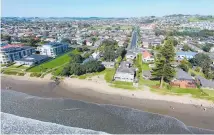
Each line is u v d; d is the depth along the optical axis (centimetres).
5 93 6819
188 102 6066
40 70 9238
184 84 7100
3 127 4581
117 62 10288
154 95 6544
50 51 11950
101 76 8394
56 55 12162
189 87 7050
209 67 8738
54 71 9050
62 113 5384
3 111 5428
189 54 11325
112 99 6353
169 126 4812
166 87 7075
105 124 4850
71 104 5972
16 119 4994
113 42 14975
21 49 11431
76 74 8506
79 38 17575
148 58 10456
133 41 17412
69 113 5388
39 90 7150
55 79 8150
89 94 6756
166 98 6338
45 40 16138
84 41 15875
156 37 18725
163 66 6956
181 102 6078
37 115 5247
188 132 4562
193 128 4744
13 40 15625
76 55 10569
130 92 6800
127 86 7250
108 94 6725
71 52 13062
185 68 8869
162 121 5044
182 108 5741
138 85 7325
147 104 5991
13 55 10575
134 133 4488
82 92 6931
